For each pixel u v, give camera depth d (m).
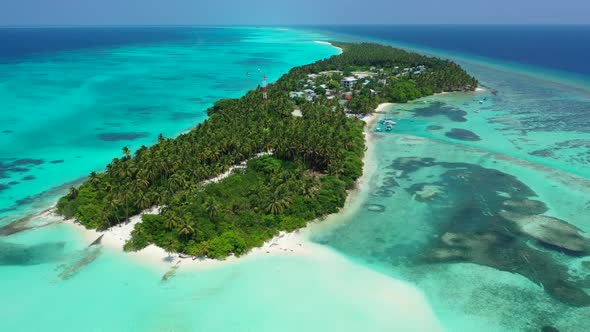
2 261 59.28
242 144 91.12
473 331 48.69
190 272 57.34
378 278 57.31
